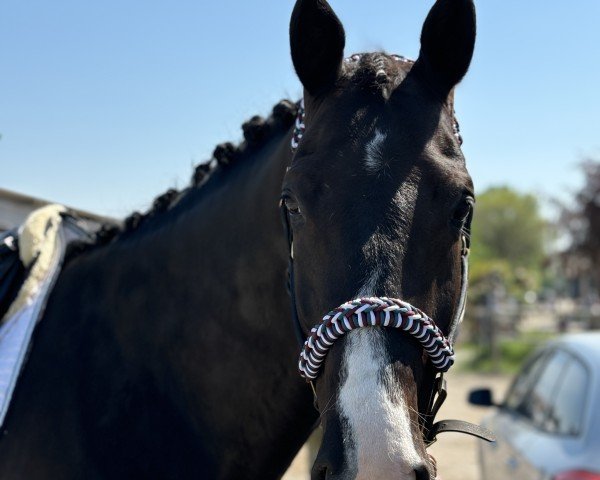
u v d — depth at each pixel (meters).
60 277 2.30
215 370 1.97
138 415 1.97
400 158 1.60
